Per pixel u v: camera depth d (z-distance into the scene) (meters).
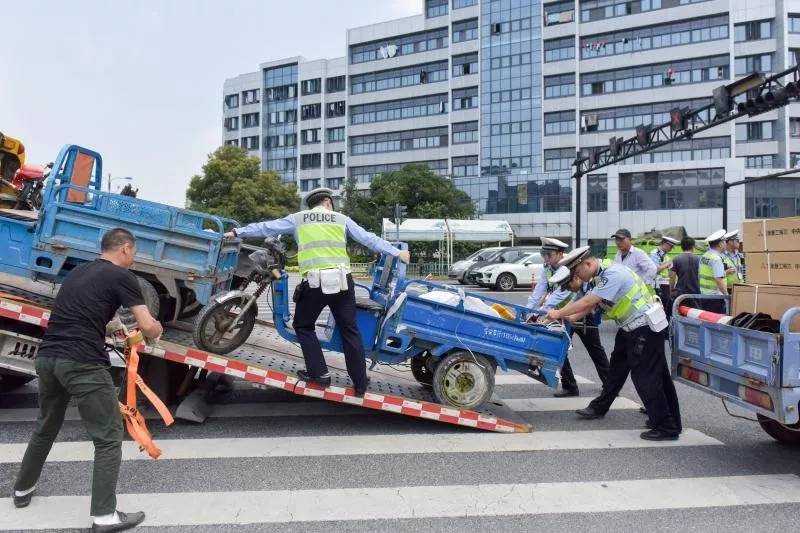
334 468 4.52
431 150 61.97
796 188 46.97
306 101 69.62
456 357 5.62
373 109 65.69
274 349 6.55
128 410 3.75
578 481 4.32
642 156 51.84
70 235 5.53
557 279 5.67
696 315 5.07
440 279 32.41
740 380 4.41
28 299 5.59
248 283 6.20
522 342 5.79
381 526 3.57
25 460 3.71
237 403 6.38
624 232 7.49
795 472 4.55
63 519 3.59
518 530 3.55
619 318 5.34
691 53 50.44
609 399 5.97
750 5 50.38
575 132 53.81
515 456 4.86
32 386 6.82
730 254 10.84
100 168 6.84
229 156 43.75
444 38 61.50
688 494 4.11
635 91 52.22
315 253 5.14
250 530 3.49
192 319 6.69
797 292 4.60
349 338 5.25
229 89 76.25
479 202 56.16
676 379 5.23
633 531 3.55
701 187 47.97
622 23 52.44
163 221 5.57
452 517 3.71
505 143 56.66
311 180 69.38
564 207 52.81
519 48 56.03
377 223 43.78
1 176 7.36
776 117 51.22
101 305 3.50
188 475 4.33
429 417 5.36
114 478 3.44
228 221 6.07
